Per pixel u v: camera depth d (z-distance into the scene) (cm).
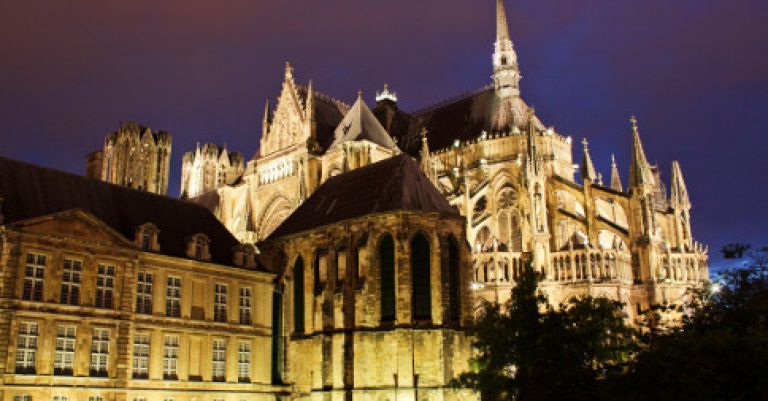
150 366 6844
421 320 7550
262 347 7988
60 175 7156
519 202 10188
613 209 11538
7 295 5878
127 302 6725
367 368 7500
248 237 12275
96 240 6612
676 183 11144
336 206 8725
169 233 7700
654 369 3647
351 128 11719
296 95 12462
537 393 4409
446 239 7869
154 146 15625
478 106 12719
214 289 7669
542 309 9181
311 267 8525
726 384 3406
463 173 10975
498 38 12650
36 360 6006
